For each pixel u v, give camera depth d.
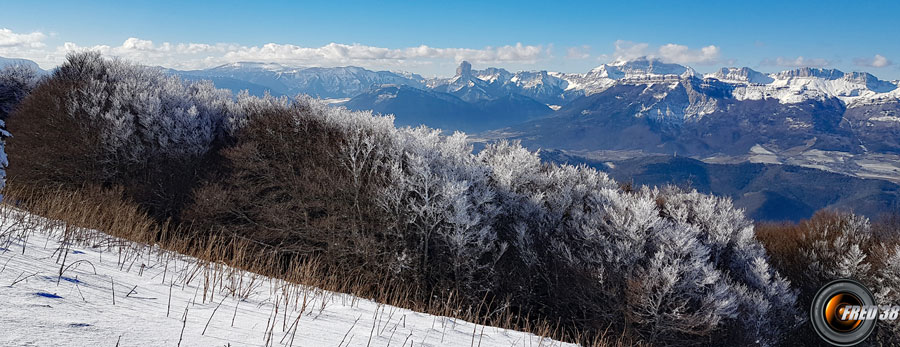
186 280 5.30
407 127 19.02
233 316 3.79
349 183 16.31
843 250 19.05
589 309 14.94
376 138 17.86
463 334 5.50
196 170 20.42
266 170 18.58
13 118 23.39
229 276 5.88
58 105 20.67
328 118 19.52
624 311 13.74
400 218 15.54
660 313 13.87
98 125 19.97
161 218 19.06
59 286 3.37
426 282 15.12
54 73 24.73
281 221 16.33
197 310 3.77
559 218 16.98
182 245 8.61
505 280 15.75
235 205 17.89
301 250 15.83
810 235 21.20
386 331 4.58
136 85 22.95
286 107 20.98
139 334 2.70
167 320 3.17
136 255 6.30
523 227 16.12
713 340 14.19
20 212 7.46
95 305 3.11
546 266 16.09
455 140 19.00
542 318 15.59
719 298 14.16
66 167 19.28
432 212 15.30
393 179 15.80
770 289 16.17
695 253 14.88
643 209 15.46
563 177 19.31
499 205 17.38
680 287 13.77
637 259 14.95
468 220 14.79
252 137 20.08
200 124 21.91
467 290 14.82
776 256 20.91
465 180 16.38
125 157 20.14
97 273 4.33
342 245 15.29
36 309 2.68
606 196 17.67
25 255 4.27
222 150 20.11
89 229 7.43
